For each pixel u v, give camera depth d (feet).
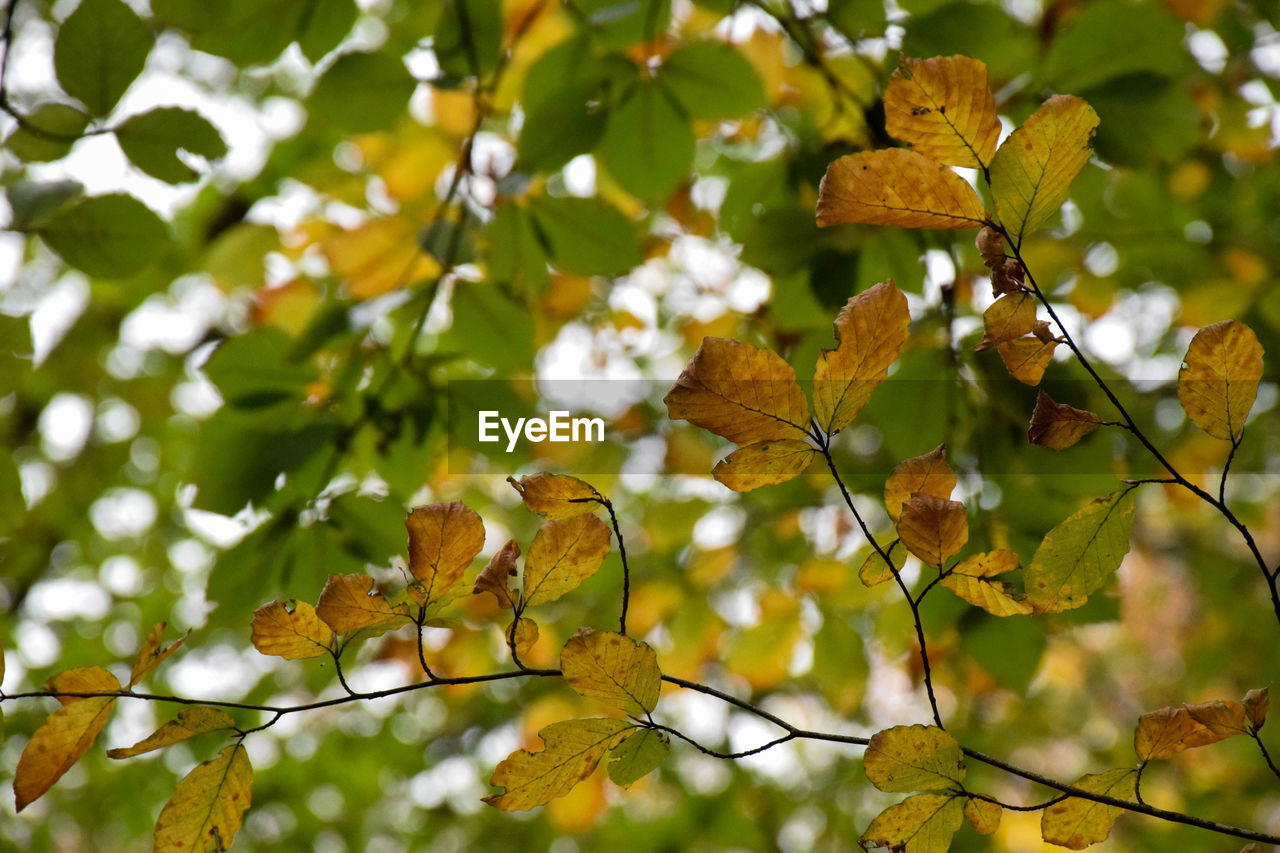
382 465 6.80
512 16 8.40
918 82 4.24
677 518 9.36
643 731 4.37
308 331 6.17
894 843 4.40
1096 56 6.17
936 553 4.38
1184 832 12.01
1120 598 6.25
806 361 6.10
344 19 6.12
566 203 6.73
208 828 4.43
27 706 13.48
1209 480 11.63
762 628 9.46
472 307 6.72
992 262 4.31
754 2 6.86
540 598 4.42
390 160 8.79
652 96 6.52
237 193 10.89
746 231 6.73
